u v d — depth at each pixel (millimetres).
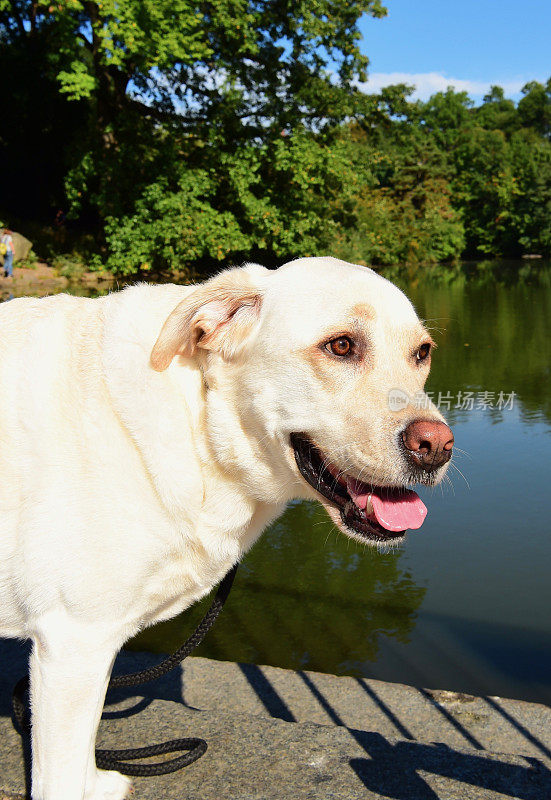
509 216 61531
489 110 92312
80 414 2105
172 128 23328
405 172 54719
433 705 3297
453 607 4812
